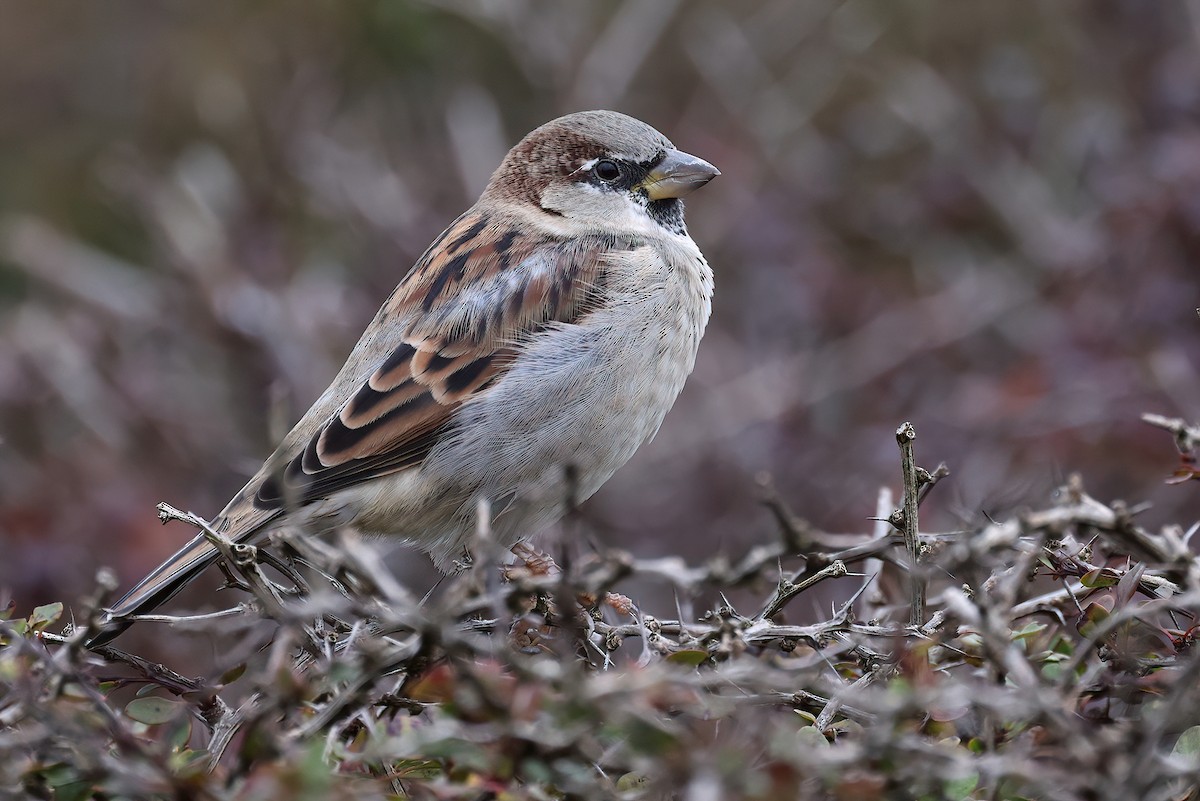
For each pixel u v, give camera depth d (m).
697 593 7.16
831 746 5.69
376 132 15.32
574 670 4.91
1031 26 15.41
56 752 5.26
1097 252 12.40
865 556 6.59
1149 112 13.55
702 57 15.47
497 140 14.76
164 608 9.77
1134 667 5.72
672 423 12.55
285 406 11.10
